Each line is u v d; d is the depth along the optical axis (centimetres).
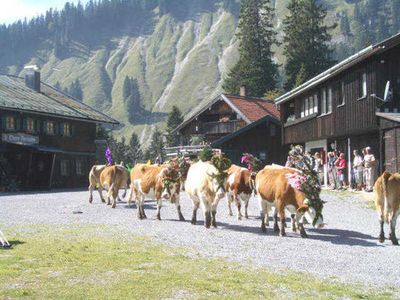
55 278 763
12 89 4278
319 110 3092
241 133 4238
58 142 4147
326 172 3084
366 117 2466
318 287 745
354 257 985
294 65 7294
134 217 1599
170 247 1045
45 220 1523
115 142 10119
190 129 5072
